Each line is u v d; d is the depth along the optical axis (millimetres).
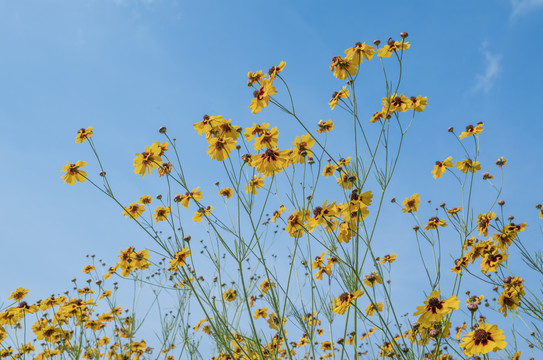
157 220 983
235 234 852
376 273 824
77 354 1027
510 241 970
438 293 789
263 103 897
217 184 1020
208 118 874
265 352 897
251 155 877
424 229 974
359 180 847
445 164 1042
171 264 921
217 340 897
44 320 1117
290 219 874
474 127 1025
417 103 924
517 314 1005
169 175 896
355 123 868
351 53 900
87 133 942
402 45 893
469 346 773
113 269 1081
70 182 940
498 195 999
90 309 1123
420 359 831
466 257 957
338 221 854
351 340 1085
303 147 901
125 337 1149
